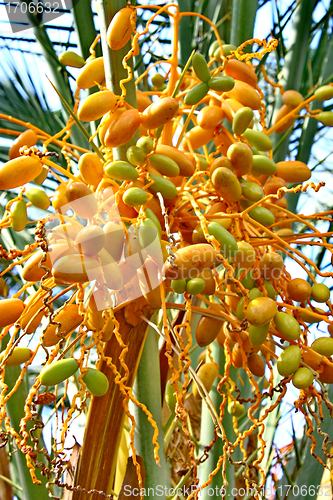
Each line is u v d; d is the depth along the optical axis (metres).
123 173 0.40
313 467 0.63
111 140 0.41
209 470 0.63
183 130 0.49
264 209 0.44
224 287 0.50
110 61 0.45
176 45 0.48
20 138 0.46
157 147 0.44
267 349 0.46
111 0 0.44
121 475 0.57
